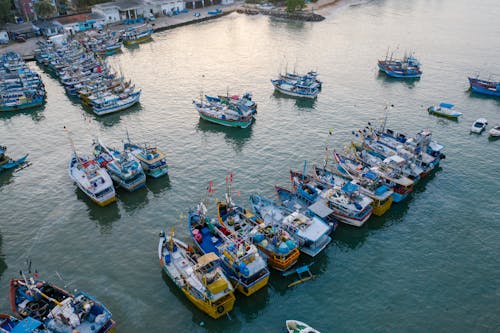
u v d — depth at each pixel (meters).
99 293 53.03
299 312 50.81
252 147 89.94
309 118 103.94
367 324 48.97
